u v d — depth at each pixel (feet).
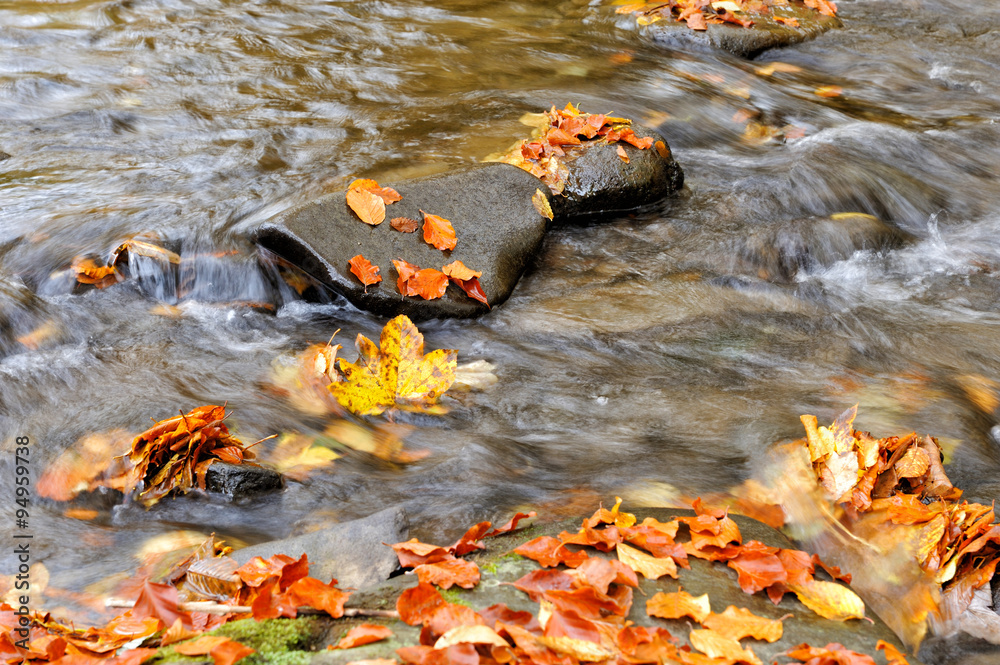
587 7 26.91
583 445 9.82
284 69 21.15
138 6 25.45
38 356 11.28
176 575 7.14
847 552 7.82
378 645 5.48
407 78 20.88
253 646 5.51
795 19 26.76
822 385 11.16
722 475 9.18
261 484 8.68
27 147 16.79
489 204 13.97
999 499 8.78
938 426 10.14
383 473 9.18
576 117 16.75
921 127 20.42
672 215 15.94
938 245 15.65
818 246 14.87
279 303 13.08
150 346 11.69
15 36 22.74
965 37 26.94
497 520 8.11
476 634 5.10
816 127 20.16
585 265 14.34
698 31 24.39
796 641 5.87
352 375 10.43
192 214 14.12
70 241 13.33
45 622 6.54
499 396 10.84
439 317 12.52
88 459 9.02
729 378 11.34
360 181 13.10
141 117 18.28
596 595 5.75
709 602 6.16
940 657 6.84
